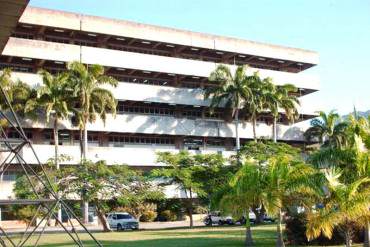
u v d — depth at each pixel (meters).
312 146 64.38
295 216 24.20
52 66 58.84
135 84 61.53
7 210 51.75
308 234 17.06
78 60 57.84
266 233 31.22
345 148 21.08
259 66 75.06
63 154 49.91
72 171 39.81
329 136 61.69
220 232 34.25
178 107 66.56
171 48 67.44
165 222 58.53
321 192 18.27
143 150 60.19
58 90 51.81
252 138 69.44
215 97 61.19
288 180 19.05
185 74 64.69
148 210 58.78
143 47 65.75
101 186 39.28
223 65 60.84
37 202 9.12
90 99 52.50
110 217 45.56
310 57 75.56
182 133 64.00
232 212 20.83
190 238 29.73
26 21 56.31
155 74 64.75
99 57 59.19
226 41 68.75
